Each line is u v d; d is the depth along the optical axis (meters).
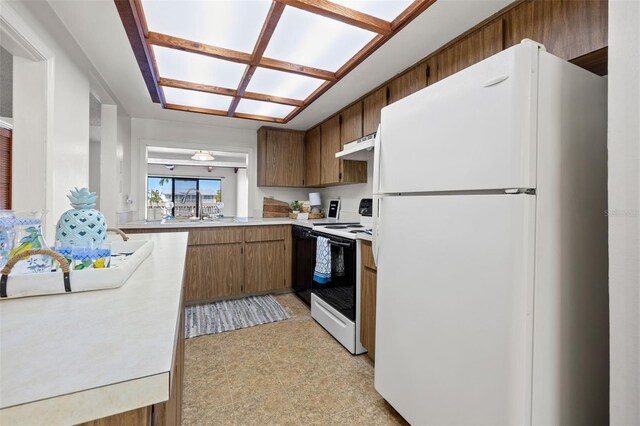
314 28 1.51
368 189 3.11
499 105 0.95
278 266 3.40
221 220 3.51
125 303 0.69
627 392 0.82
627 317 0.82
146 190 3.45
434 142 1.19
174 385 0.80
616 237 0.84
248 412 1.50
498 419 0.95
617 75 0.84
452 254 1.11
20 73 1.43
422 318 1.25
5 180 1.43
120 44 1.73
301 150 3.92
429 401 1.21
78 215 0.94
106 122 2.76
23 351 0.47
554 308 0.98
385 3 1.38
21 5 1.24
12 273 0.76
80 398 0.39
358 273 2.07
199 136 3.65
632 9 0.81
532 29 1.33
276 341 2.26
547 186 0.94
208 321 2.62
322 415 1.48
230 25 1.49
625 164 0.83
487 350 0.99
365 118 2.59
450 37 1.68
